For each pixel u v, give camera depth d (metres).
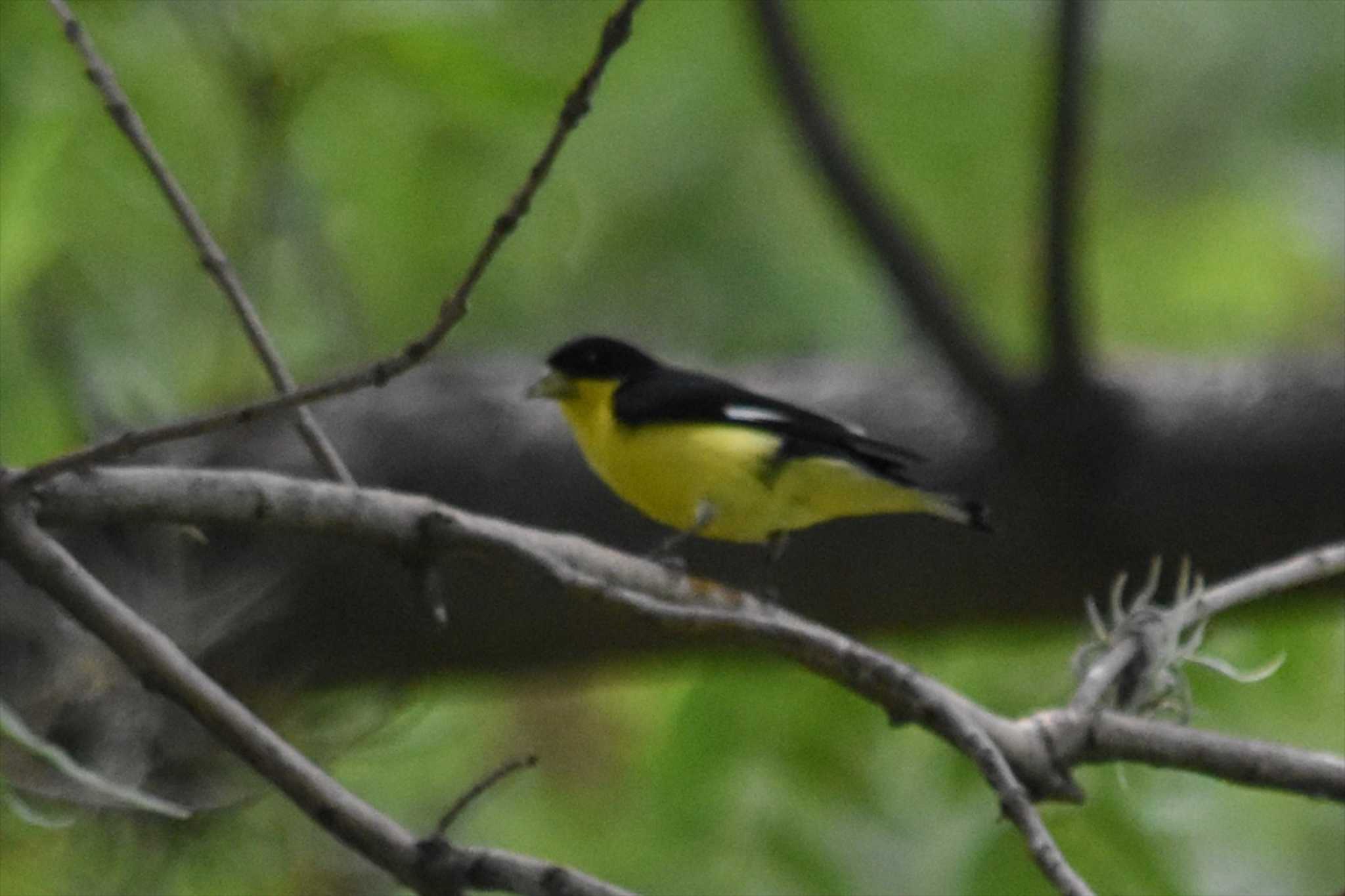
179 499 7.01
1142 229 15.34
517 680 11.18
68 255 11.55
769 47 9.86
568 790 13.46
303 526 7.19
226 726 6.28
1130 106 15.62
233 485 7.09
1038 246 9.77
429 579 7.31
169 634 10.07
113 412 11.05
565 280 14.06
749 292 14.15
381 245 12.88
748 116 14.07
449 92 11.52
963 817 11.44
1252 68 15.48
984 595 10.58
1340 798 7.68
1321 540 10.21
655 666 11.06
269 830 9.38
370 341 11.95
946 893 11.32
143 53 11.81
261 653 10.20
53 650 9.31
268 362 7.91
